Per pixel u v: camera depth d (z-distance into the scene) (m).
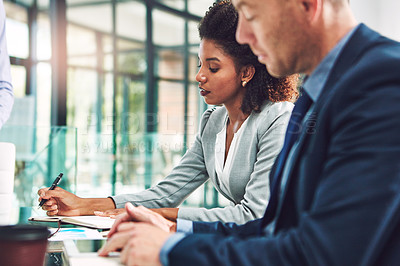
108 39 7.34
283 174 0.74
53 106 5.29
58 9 5.26
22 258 0.52
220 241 0.54
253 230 0.89
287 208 0.64
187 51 7.31
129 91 7.35
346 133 0.50
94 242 0.86
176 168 1.46
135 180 5.17
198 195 4.75
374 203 0.46
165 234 0.62
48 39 5.55
